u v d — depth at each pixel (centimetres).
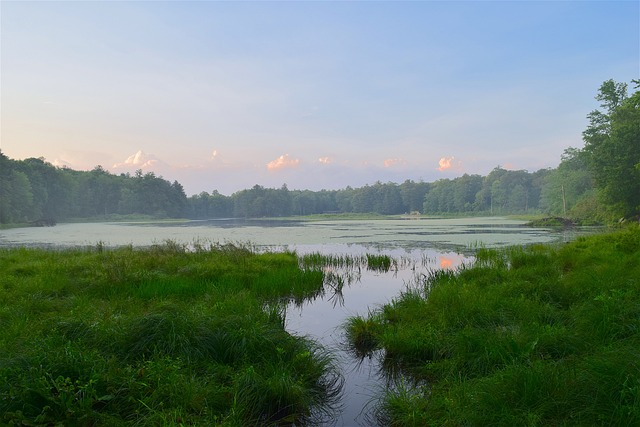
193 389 525
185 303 931
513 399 467
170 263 1512
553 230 4616
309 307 1116
